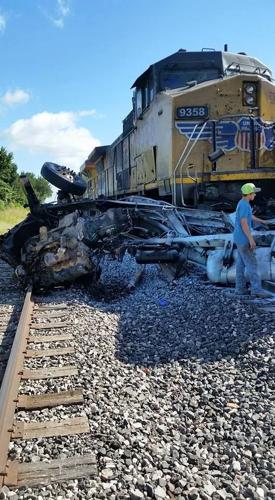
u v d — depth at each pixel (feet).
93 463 10.71
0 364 17.62
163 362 16.66
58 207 33.35
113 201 33.01
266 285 23.47
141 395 14.12
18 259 32.53
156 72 34.63
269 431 11.84
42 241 28.94
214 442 11.64
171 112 30.30
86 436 11.93
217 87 30.63
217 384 14.60
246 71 36.17
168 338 19.01
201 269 29.14
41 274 28.63
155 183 34.22
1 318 23.53
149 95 36.60
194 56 34.99
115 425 12.40
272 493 9.64
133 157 42.04
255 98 31.24
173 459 10.87
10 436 11.80
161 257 27.71
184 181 30.32
